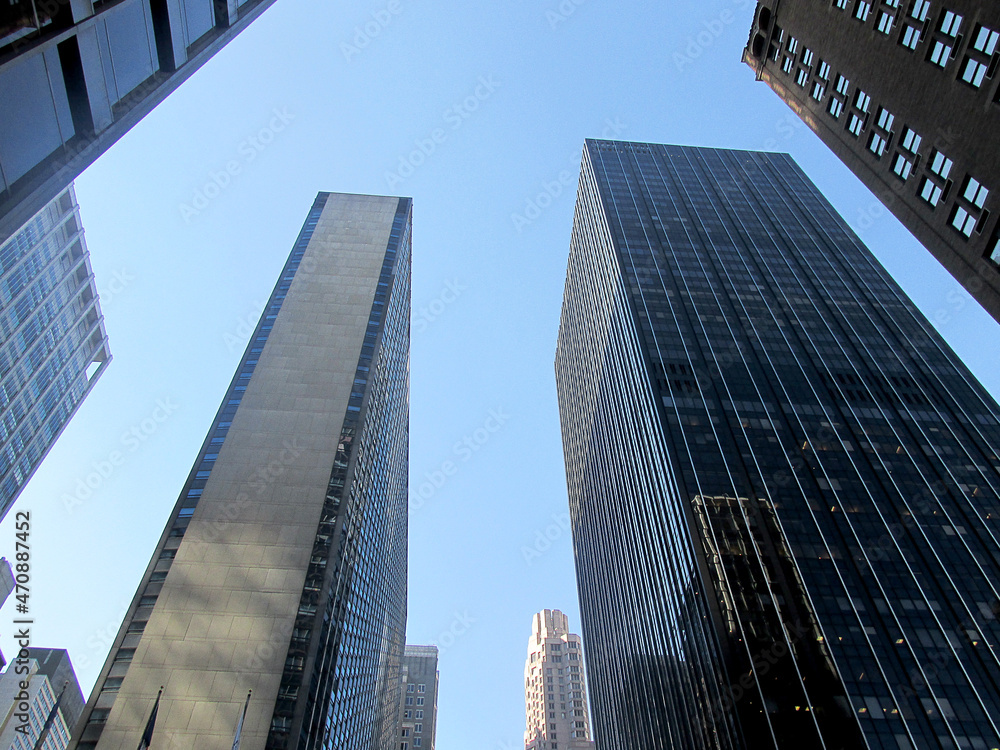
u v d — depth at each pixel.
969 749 62.69
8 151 18.45
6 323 145.25
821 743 64.12
